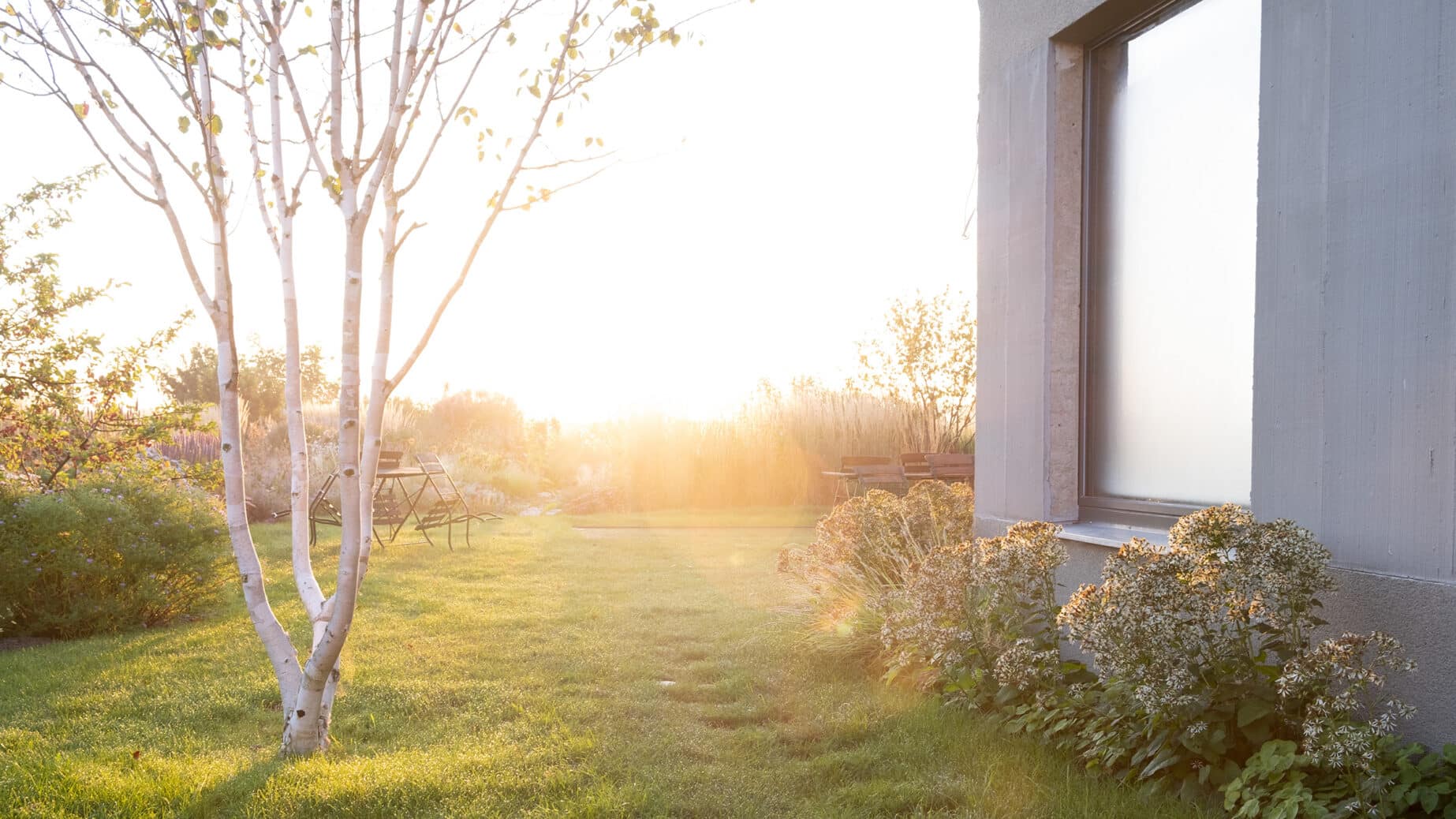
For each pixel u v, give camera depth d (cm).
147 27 334
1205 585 278
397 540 1041
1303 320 292
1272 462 303
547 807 287
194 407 798
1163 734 277
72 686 432
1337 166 280
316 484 1277
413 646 512
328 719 347
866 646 480
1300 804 238
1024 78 443
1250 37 345
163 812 280
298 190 361
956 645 392
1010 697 353
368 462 354
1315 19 288
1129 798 280
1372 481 270
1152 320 394
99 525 568
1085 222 428
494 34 360
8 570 543
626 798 292
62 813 273
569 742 351
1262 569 263
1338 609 280
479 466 1680
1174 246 382
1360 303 273
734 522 1291
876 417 1546
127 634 566
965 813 280
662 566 848
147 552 577
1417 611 255
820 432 1548
